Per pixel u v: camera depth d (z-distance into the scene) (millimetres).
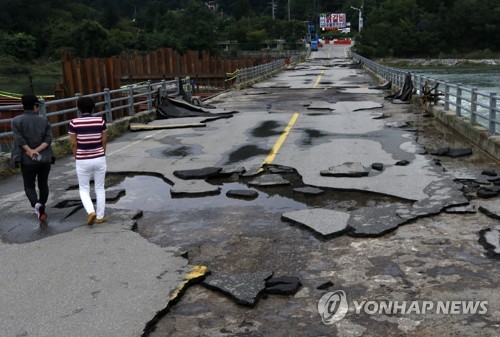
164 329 4332
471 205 7266
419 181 8633
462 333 4109
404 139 12914
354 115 18031
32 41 127688
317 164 10219
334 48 138125
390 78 30609
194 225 6945
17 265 5609
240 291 4859
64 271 5410
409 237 6195
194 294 4945
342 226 6531
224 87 48500
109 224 6918
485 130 11867
